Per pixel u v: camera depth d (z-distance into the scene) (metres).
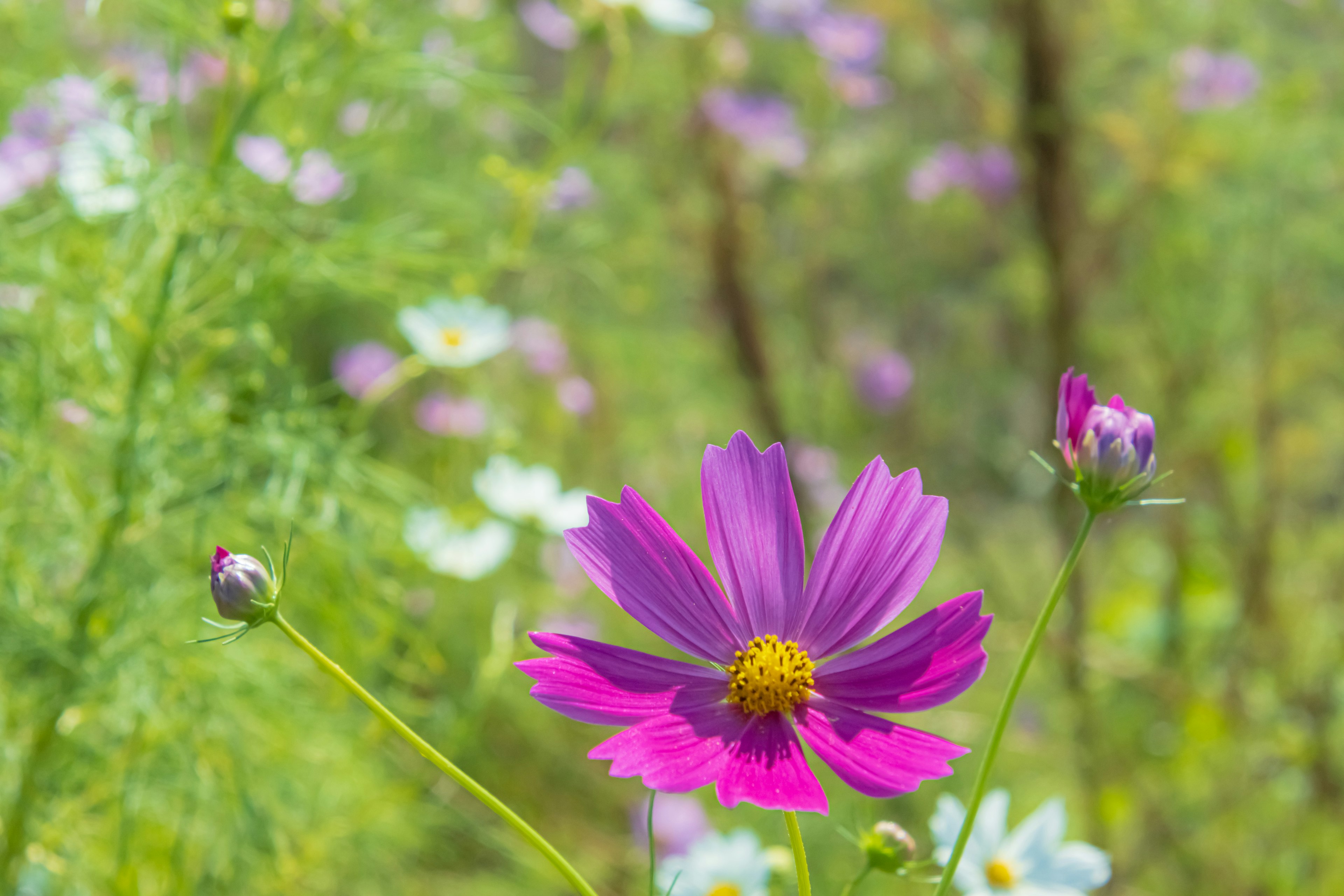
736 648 0.54
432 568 0.85
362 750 0.84
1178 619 1.22
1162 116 1.29
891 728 0.52
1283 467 1.26
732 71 1.40
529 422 1.36
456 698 1.05
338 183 0.78
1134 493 0.52
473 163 1.24
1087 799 1.09
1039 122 1.27
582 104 1.40
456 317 0.92
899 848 0.56
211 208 0.73
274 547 0.75
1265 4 1.34
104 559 0.71
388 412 1.21
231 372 0.82
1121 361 1.39
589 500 0.54
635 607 0.53
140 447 0.71
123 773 0.71
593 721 0.52
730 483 0.54
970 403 1.66
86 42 1.00
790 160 1.44
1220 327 1.30
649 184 1.43
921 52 1.50
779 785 0.51
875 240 1.62
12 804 0.70
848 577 0.54
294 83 0.73
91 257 0.75
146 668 0.71
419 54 0.81
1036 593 1.38
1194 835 1.04
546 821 1.08
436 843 1.04
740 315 1.40
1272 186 1.27
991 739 0.52
